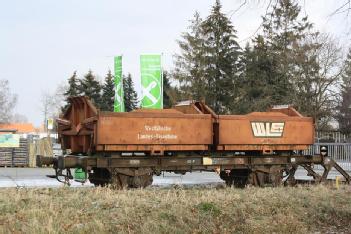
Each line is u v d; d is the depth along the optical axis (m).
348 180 19.94
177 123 17.02
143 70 25.83
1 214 10.10
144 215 10.54
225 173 19.58
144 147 16.47
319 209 12.48
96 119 15.78
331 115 45.16
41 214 10.06
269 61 36.62
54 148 40.06
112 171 16.06
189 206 11.48
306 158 19.62
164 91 56.34
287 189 16.06
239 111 46.12
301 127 19.64
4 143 34.28
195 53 44.56
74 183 19.20
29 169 31.88
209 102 47.84
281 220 11.31
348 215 12.20
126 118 16.20
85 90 71.56
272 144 18.89
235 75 46.88
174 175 25.64
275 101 41.38
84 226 9.30
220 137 17.81
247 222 10.89
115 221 9.93
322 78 37.94
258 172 18.64
